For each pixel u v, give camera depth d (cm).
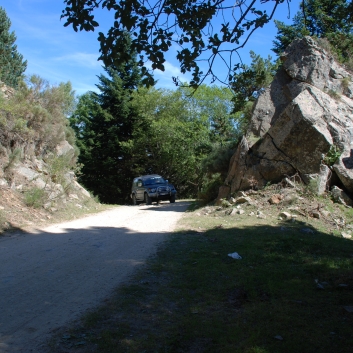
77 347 378
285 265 674
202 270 641
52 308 478
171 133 3525
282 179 1359
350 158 1312
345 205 1259
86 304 493
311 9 1022
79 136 4250
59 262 696
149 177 2336
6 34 2827
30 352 366
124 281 588
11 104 1460
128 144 3466
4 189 1194
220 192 1573
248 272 626
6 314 457
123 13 538
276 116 1545
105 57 569
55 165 1566
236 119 3300
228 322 441
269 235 902
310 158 1325
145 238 924
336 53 1591
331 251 792
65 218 1243
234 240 866
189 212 1444
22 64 2939
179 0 569
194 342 395
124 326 428
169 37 579
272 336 401
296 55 1536
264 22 576
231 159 1675
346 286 554
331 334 404
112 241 890
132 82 3638
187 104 3844
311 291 541
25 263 685
